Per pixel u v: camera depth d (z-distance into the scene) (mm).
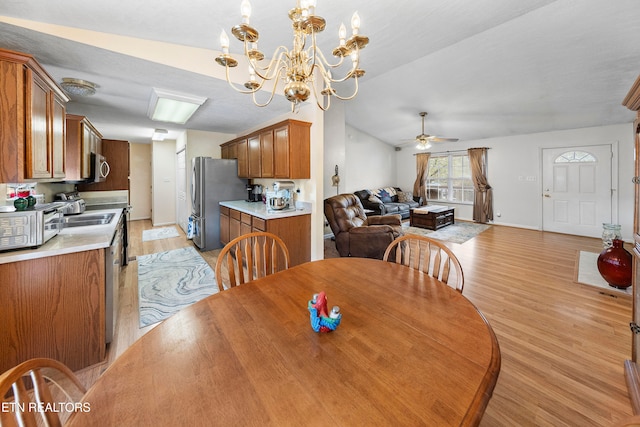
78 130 2691
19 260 1519
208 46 2291
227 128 4828
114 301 2182
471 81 3797
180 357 840
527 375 1671
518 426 1341
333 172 4770
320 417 628
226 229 4316
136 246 4730
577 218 5441
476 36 2738
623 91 3686
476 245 4727
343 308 1150
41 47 1880
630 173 4863
